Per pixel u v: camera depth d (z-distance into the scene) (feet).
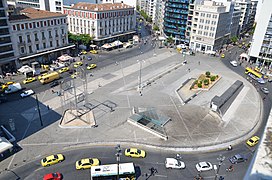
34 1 528.22
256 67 391.86
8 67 330.95
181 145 198.59
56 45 387.55
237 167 178.81
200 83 307.99
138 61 402.93
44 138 200.95
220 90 307.37
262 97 297.53
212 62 422.82
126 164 165.27
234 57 460.55
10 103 253.65
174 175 169.37
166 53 463.01
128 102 263.90
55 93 279.08
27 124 218.59
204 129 221.66
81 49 447.01
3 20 303.27
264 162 48.98
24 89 285.43
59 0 492.13
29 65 353.92
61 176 163.94
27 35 338.34
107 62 390.83
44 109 244.22
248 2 642.63
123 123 225.56
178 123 228.84
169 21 558.56
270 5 378.53
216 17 458.09
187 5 513.04
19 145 191.83
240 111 257.14
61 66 355.77
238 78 352.69
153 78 331.77
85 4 486.38
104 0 607.78
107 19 474.49
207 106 264.11
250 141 203.31
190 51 473.26
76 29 490.49
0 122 219.61
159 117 231.71
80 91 285.23
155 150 192.54
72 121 224.94
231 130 222.28
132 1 603.67
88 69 354.33
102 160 179.63
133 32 554.87
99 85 301.22
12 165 172.04
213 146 199.41
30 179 161.07
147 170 172.45
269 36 393.50
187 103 268.21
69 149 189.98
